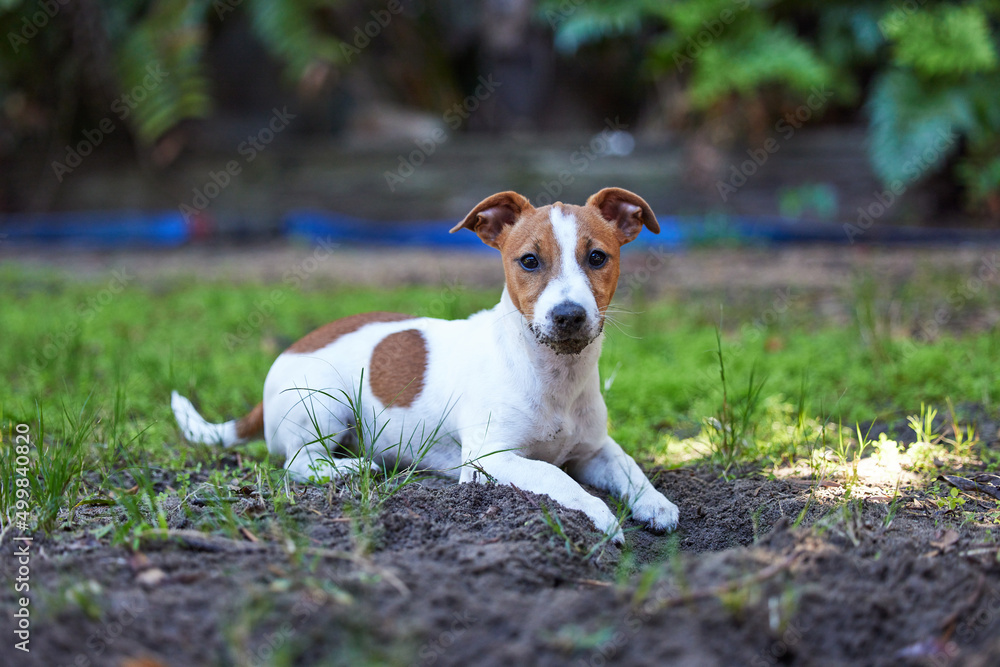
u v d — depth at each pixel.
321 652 2.15
